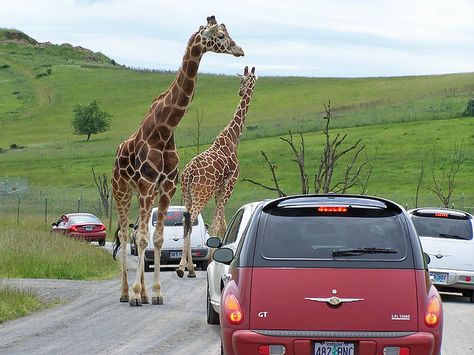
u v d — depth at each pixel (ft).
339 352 34.14
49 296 73.82
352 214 35.83
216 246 53.52
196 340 51.24
